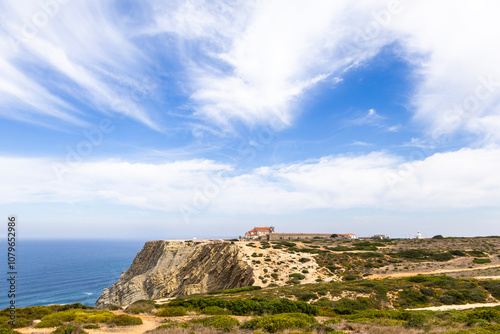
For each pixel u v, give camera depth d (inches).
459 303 1317.7
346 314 1076.5
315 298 1359.5
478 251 2955.2
